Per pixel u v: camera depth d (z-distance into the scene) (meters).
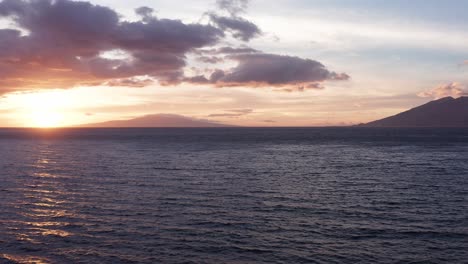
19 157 70.69
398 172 50.78
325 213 28.48
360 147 99.50
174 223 25.67
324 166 57.72
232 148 95.50
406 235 23.27
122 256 19.95
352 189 38.19
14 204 30.94
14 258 19.67
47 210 29.00
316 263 19.16
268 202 32.09
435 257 19.86
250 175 47.78
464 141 125.12
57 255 20.08
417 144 110.62
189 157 70.69
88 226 24.92
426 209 29.64
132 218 26.83
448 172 50.38
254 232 23.83
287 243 21.89
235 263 19.14
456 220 26.47
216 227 24.83
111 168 54.06
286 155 76.00
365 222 26.08
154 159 66.75
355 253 20.41
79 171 50.81
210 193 35.78
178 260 19.47
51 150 88.12
